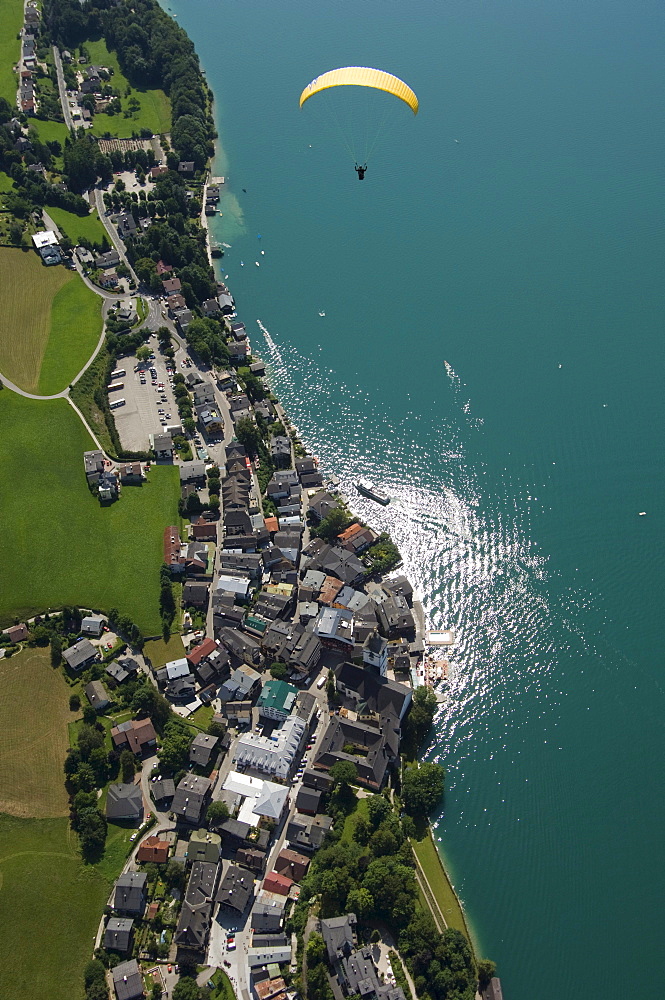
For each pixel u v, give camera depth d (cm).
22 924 18200
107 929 17800
